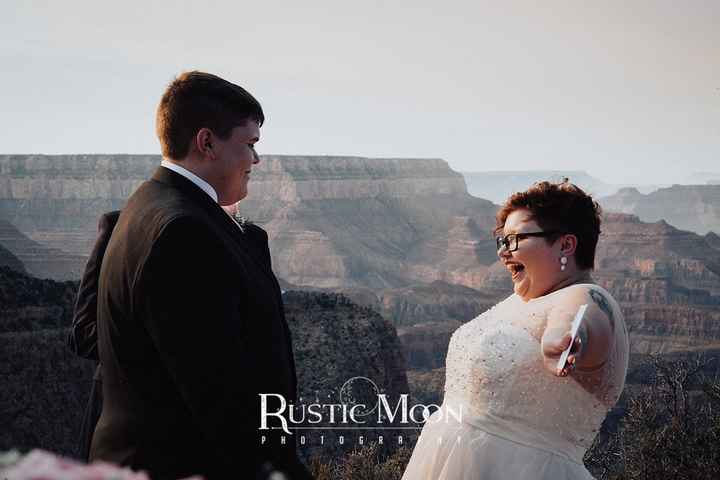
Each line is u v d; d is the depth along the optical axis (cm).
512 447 335
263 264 354
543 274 351
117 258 322
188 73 346
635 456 815
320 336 4809
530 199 349
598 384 328
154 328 306
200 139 337
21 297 4422
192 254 308
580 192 350
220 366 304
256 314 329
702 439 794
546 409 333
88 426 439
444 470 346
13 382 3991
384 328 5169
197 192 335
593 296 327
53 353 4197
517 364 335
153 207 321
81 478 130
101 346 333
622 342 331
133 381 319
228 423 304
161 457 313
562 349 313
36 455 132
